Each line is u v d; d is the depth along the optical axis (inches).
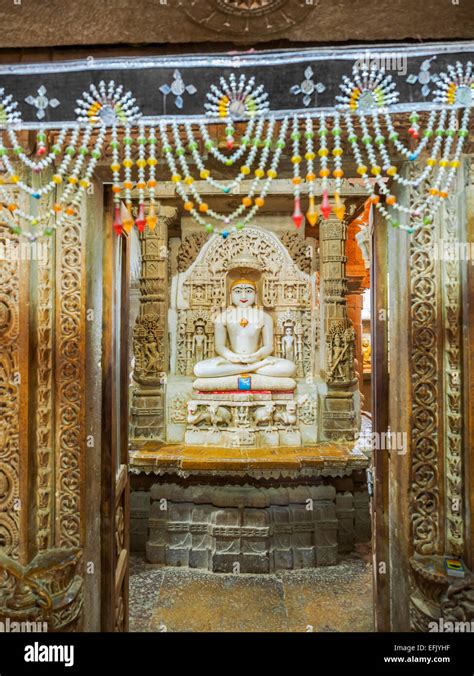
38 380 75.0
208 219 173.5
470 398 71.5
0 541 72.2
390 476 85.2
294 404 160.7
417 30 63.9
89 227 79.0
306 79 65.1
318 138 71.2
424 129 70.9
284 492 152.3
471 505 71.4
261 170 62.6
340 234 165.3
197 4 59.7
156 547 151.6
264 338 168.9
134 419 166.4
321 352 174.7
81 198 78.0
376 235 92.6
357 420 173.3
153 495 153.8
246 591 134.0
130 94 66.0
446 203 75.2
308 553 148.5
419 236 75.9
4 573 71.4
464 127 64.1
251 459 143.2
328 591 133.9
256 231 172.2
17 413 72.1
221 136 71.2
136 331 166.9
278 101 65.4
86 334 78.7
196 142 71.2
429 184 75.0
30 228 72.0
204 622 118.6
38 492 75.2
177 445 160.1
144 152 71.1
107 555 84.4
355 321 233.3
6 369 72.0
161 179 84.3
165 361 171.3
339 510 157.0
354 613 122.6
